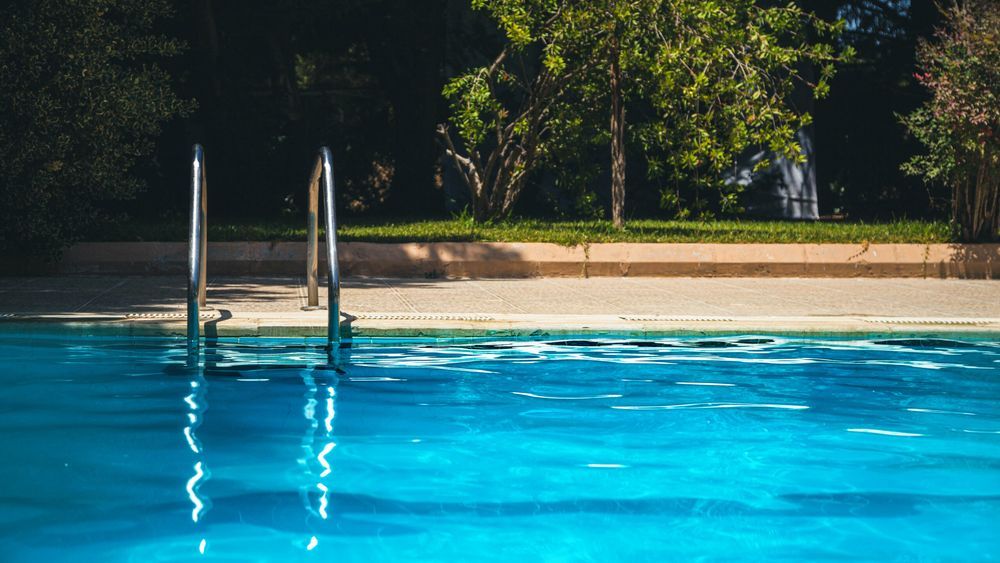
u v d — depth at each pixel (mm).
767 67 13125
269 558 2826
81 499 3377
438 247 10727
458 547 2947
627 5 12641
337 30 19734
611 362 6109
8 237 10008
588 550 2941
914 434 4457
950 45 12266
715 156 13070
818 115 22734
